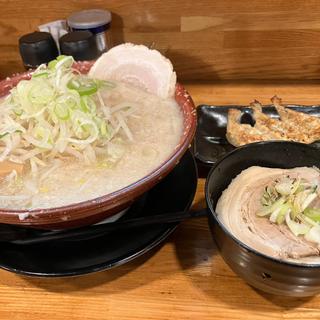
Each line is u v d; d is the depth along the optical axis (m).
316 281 0.32
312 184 0.39
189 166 0.47
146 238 0.39
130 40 0.72
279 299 0.37
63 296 0.39
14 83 0.49
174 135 0.43
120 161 0.40
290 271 0.31
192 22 0.68
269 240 0.35
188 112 0.43
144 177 0.34
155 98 0.48
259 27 0.68
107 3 0.68
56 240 0.39
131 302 0.38
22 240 0.39
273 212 0.37
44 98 0.40
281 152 0.44
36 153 0.39
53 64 0.44
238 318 0.36
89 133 0.40
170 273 0.40
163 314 0.37
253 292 0.38
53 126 0.40
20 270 0.37
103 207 0.33
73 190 0.37
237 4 0.65
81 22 0.65
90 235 0.39
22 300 0.38
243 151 0.43
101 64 0.51
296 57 0.70
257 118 0.58
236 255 0.34
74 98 0.40
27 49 0.64
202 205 0.47
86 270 0.37
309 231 0.35
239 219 0.37
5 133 0.40
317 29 0.67
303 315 0.36
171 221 0.39
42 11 0.69
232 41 0.70
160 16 0.68
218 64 0.73
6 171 0.38
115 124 0.42
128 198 0.34
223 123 0.60
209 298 0.38
